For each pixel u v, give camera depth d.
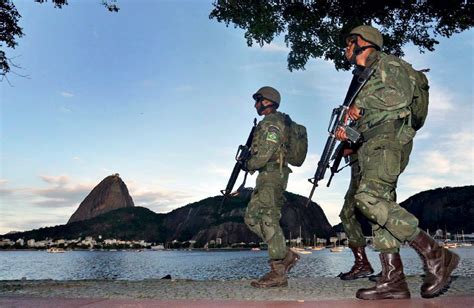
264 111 5.40
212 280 6.27
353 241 5.77
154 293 4.38
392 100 3.14
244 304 2.56
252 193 5.34
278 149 5.07
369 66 3.48
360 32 3.51
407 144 3.46
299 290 4.48
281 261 5.06
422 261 3.01
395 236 3.03
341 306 2.42
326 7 9.76
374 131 3.28
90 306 2.53
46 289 4.90
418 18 9.75
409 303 2.48
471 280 4.98
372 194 3.15
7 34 9.23
